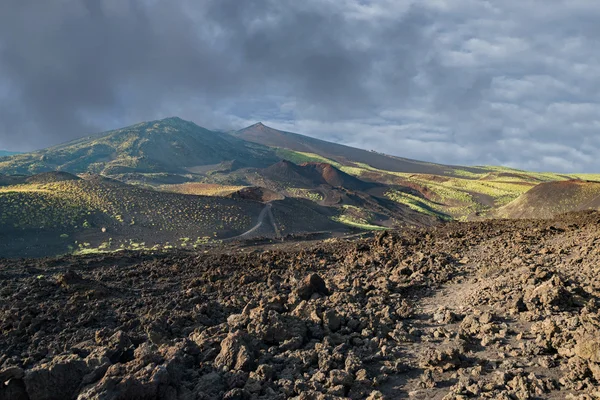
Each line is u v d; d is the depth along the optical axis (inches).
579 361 319.3
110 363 325.7
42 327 528.4
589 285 511.8
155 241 4099.4
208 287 756.0
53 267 1023.6
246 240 2477.9
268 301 558.3
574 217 1373.0
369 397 313.9
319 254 1099.3
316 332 444.5
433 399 312.5
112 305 638.5
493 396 302.2
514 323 443.2
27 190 5157.5
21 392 284.5
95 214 4630.9
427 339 428.8
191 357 366.6
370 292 627.2
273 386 327.9
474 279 652.1
